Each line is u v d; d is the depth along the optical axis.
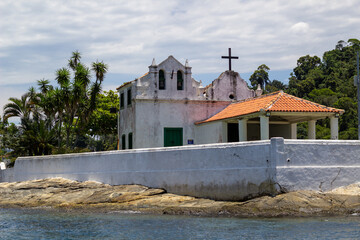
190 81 37.03
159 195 26.38
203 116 37.16
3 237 19.55
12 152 46.00
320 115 30.48
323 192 22.92
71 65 51.66
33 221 23.17
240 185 23.64
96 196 27.67
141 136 35.47
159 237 18.27
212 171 24.77
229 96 38.19
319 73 118.06
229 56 38.72
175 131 36.38
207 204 23.88
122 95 39.72
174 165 26.47
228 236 17.84
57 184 30.92
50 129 46.75
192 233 18.64
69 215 24.66
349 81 105.56
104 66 48.41
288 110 29.39
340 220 20.17
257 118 33.66
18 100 50.00
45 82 51.53
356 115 74.25
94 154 30.62
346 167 23.47
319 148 23.22
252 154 23.33
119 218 22.91
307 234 17.69
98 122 59.75
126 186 27.92
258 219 21.03
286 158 22.59
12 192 31.00
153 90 35.97
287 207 21.52
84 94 48.75
